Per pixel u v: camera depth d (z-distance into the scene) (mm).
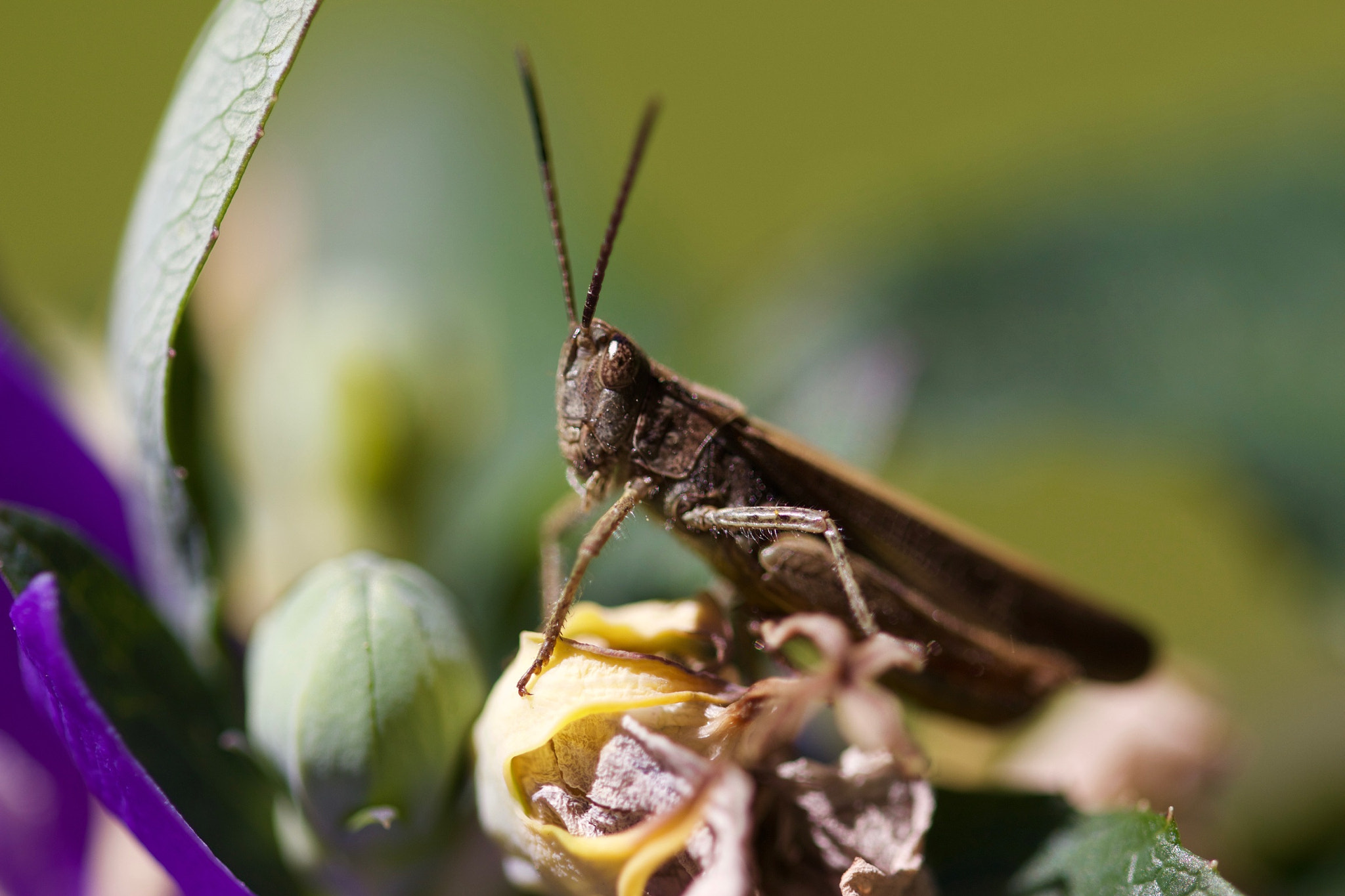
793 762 107
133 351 107
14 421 115
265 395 119
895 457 133
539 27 136
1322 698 127
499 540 122
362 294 122
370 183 133
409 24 136
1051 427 132
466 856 108
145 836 103
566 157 134
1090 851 106
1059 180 135
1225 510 131
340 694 106
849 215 136
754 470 118
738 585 117
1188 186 134
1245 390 130
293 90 135
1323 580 128
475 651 108
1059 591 119
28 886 115
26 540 106
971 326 133
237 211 124
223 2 107
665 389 118
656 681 105
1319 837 125
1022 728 121
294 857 108
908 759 104
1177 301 132
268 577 118
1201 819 121
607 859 103
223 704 109
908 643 104
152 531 112
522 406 127
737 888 102
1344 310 130
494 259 131
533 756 105
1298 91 135
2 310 119
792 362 128
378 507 119
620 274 131
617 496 120
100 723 103
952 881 107
